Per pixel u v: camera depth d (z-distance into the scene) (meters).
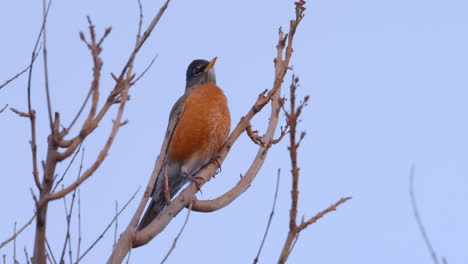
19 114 6.31
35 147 6.23
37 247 6.24
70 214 7.11
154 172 8.56
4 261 7.22
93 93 6.18
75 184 6.07
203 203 9.57
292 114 6.19
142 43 6.81
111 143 6.18
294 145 6.20
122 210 7.89
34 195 6.22
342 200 6.50
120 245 7.83
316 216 6.29
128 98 6.61
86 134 6.20
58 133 6.12
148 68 6.91
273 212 6.60
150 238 8.31
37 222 6.18
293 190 6.23
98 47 6.23
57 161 6.14
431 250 5.93
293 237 6.18
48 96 6.14
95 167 6.12
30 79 6.46
